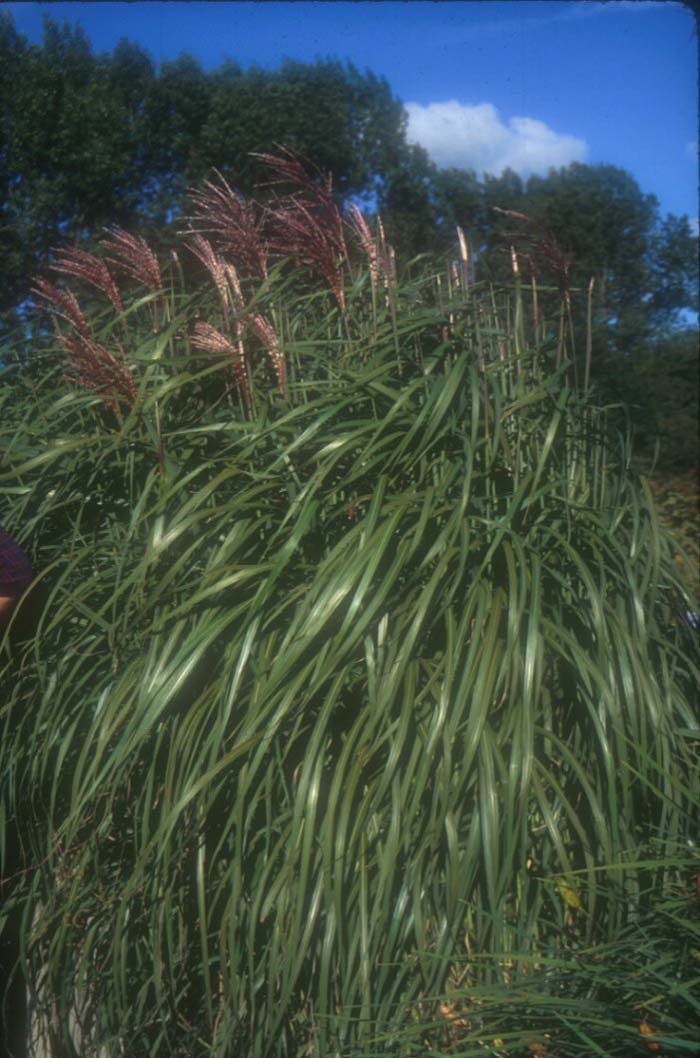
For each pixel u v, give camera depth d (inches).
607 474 122.4
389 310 125.3
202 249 124.7
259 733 95.0
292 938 92.2
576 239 1021.8
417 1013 95.3
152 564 108.4
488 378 114.9
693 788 101.7
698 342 699.4
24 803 113.0
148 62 715.4
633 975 88.5
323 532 109.4
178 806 93.0
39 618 117.8
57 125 682.8
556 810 96.3
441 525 107.0
